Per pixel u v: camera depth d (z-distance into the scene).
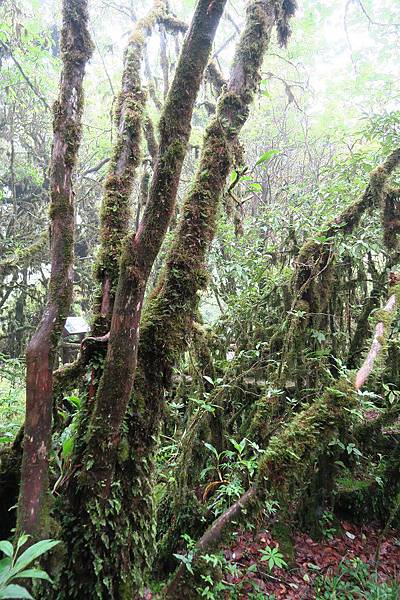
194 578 1.92
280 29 2.42
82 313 8.02
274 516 2.96
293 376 3.26
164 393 1.73
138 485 1.59
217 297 4.64
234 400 3.44
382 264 4.17
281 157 6.96
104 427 1.46
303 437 1.92
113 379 1.43
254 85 1.87
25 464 1.34
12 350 7.32
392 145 3.55
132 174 2.04
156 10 2.83
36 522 1.30
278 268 4.40
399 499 3.06
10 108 7.70
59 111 1.60
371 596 2.48
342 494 3.34
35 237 7.12
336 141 6.29
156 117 4.96
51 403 1.40
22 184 8.75
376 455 3.62
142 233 1.39
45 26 6.57
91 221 8.69
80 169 7.73
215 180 1.78
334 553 2.94
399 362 3.53
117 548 1.51
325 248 3.30
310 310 3.36
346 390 2.05
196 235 1.74
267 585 2.52
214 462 2.85
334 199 3.97
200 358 3.03
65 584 1.42
